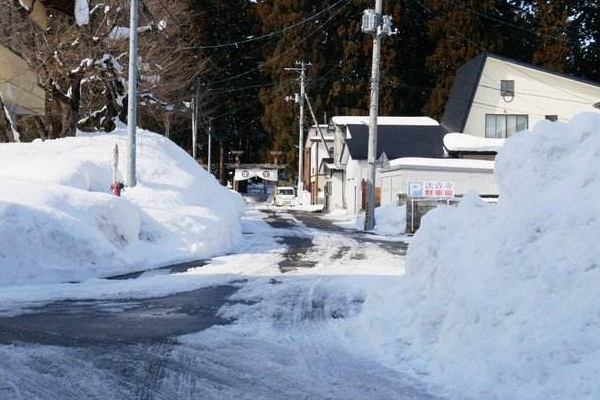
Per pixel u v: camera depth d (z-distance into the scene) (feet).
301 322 33.12
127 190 67.67
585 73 191.83
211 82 194.39
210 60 181.47
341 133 163.53
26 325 31.24
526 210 26.96
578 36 187.83
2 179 56.08
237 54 207.62
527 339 21.56
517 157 30.78
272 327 31.89
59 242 47.21
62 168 65.05
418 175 118.42
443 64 180.24
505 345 21.98
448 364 23.53
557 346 20.54
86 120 110.83
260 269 52.90
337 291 42.39
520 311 22.93
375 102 102.73
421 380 23.09
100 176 69.72
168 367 24.45
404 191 118.21
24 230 45.83
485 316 23.58
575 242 23.95
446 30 180.45
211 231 64.95
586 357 19.93
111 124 107.65
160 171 75.36
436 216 32.89
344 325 32.24
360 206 140.05
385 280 34.65
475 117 154.10
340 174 168.66
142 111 134.51
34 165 66.64
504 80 153.99
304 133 197.36
